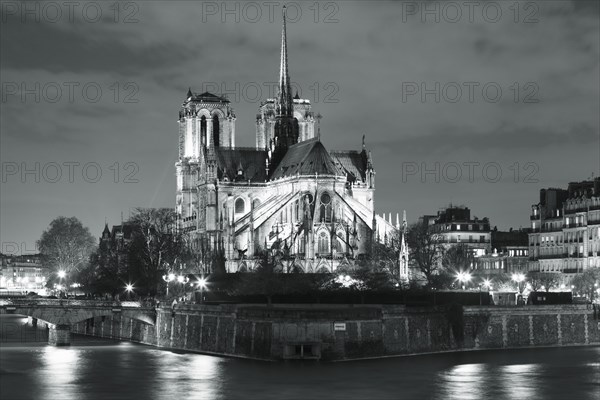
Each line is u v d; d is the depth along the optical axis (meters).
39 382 176.25
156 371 187.75
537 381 176.62
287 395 162.75
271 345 199.00
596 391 167.88
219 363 197.75
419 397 162.12
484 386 171.62
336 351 198.38
